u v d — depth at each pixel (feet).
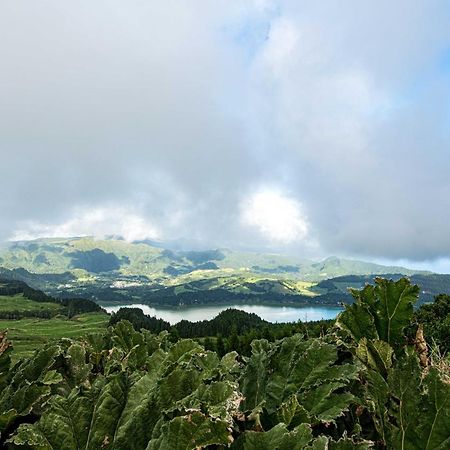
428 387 6.85
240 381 10.16
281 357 9.82
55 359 11.36
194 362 10.05
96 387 8.39
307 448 5.99
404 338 10.30
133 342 14.75
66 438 7.80
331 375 9.05
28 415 9.22
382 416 8.04
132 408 8.13
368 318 10.49
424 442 6.79
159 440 6.89
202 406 6.93
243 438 6.70
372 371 8.44
